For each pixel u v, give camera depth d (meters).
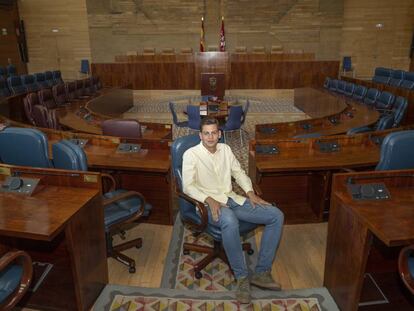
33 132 2.53
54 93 6.62
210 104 6.90
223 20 12.30
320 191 3.48
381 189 2.22
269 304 2.38
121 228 3.22
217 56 11.02
